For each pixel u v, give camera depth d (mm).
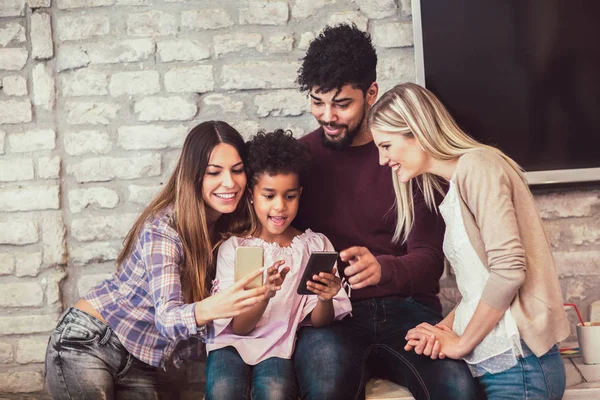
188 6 2305
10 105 2283
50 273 2295
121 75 2301
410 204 2043
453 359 1800
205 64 2309
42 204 2285
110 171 2305
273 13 2311
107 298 2018
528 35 2285
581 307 2365
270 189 1934
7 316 2295
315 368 1792
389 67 2336
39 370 2295
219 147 1961
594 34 2289
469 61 2287
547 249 1741
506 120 2309
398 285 1916
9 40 2279
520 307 1692
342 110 2006
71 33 2285
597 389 1875
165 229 1927
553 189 2357
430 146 1798
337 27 2029
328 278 1813
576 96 2305
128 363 2025
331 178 2107
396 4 2326
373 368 2008
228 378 1773
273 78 2314
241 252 1768
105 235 2309
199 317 1740
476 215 1718
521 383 1704
